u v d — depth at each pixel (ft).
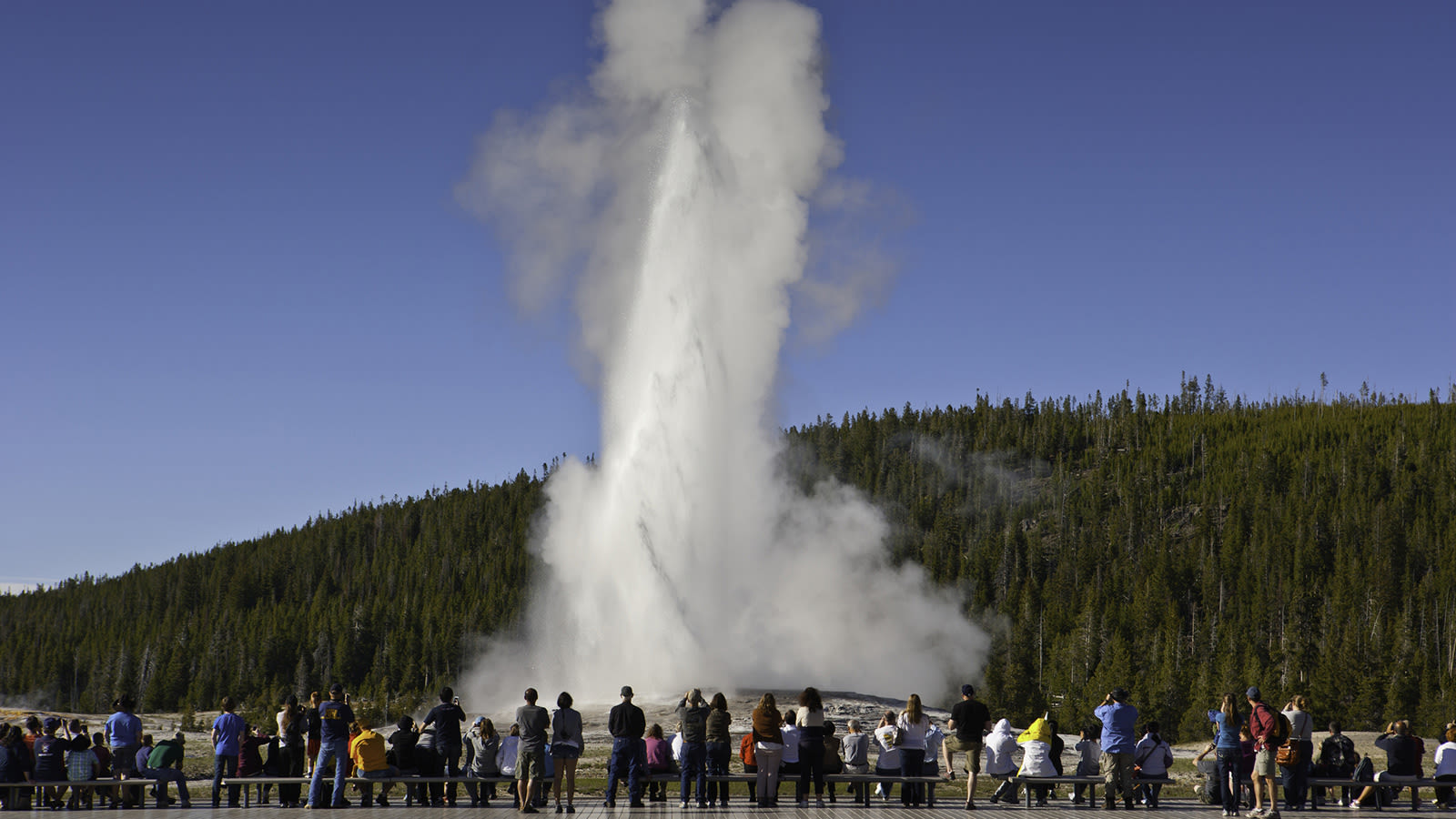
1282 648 407.85
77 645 542.16
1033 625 443.32
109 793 82.58
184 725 228.84
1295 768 76.89
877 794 81.92
